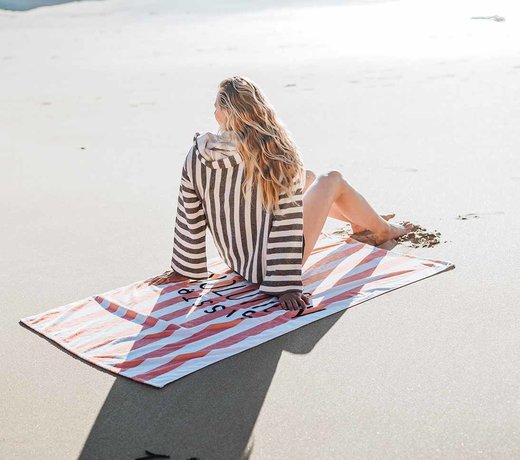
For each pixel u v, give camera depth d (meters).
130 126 8.15
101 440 2.57
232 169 3.51
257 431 2.57
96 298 3.68
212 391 2.83
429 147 6.34
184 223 3.70
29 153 7.21
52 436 2.61
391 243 4.23
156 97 9.75
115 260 4.31
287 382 2.86
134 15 20.81
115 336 3.30
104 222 5.02
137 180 6.03
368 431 2.53
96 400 2.82
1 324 3.54
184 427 2.62
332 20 16.48
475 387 2.74
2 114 9.25
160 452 2.48
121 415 2.71
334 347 3.10
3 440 2.60
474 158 5.89
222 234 3.68
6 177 6.36
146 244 4.55
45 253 4.50
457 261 3.91
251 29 16.20
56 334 3.37
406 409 2.63
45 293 3.89
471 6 16.67
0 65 13.71
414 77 9.66
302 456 2.42
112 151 7.08
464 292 3.53
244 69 11.36
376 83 9.51
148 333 3.30
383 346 3.08
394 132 6.98
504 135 6.55
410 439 2.47
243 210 3.57
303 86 9.68
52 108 9.47
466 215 4.59
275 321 3.33
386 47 12.36
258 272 3.63
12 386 2.96
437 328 3.20
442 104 8.05
